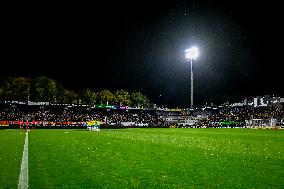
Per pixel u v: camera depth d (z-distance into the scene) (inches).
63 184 354.3
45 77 3560.5
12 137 1232.2
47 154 641.0
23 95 3383.4
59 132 1743.4
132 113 3526.1
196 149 753.6
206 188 334.3
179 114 3688.5
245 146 850.1
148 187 339.9
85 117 2989.7
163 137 1286.9
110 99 4052.7
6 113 2719.0
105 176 400.5
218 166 481.1
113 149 751.7
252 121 2834.6
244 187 337.4
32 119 2733.8
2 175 406.6
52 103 2896.2
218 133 1676.9
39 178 387.5
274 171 435.2
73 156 608.4
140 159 563.8
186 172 428.1
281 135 1472.7
